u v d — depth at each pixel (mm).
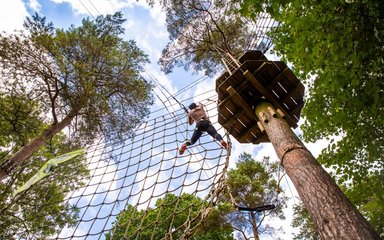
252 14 4180
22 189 6934
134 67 11375
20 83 9766
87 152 7785
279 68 5410
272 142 4613
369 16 4078
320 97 6668
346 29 4188
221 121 5754
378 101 5504
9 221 8016
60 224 7871
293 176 3795
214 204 4301
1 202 8500
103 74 11242
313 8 4504
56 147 11180
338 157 7031
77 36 10352
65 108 11211
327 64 5211
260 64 5469
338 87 5312
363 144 6734
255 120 5535
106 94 11516
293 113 5637
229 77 5484
